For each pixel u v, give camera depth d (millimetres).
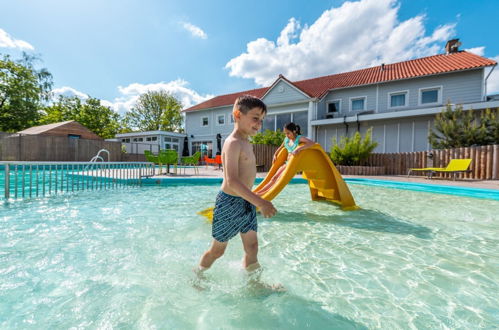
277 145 12695
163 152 8820
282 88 16422
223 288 1572
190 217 3465
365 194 5812
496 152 8094
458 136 9750
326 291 1551
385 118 12594
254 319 1274
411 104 13359
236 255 2084
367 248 2338
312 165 4039
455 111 10289
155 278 1698
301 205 4414
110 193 5645
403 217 3535
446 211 3941
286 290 1560
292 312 1333
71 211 3766
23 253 2131
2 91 21656
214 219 1630
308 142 3846
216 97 24453
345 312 1330
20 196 4930
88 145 15680
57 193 5375
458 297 1478
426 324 1221
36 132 17234
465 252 2225
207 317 1288
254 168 1621
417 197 5332
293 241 2539
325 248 2336
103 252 2168
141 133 22359
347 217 3570
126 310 1332
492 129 9258
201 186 7074
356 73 17328
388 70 15547
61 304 1377
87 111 31391
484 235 2723
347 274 1792
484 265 1941
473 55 13062
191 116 23031
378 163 11570
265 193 3828
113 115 36000
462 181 7574
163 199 4902
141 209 3959
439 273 1803
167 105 35844
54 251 2182
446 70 12133
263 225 3148
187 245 2363
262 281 1666
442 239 2598
